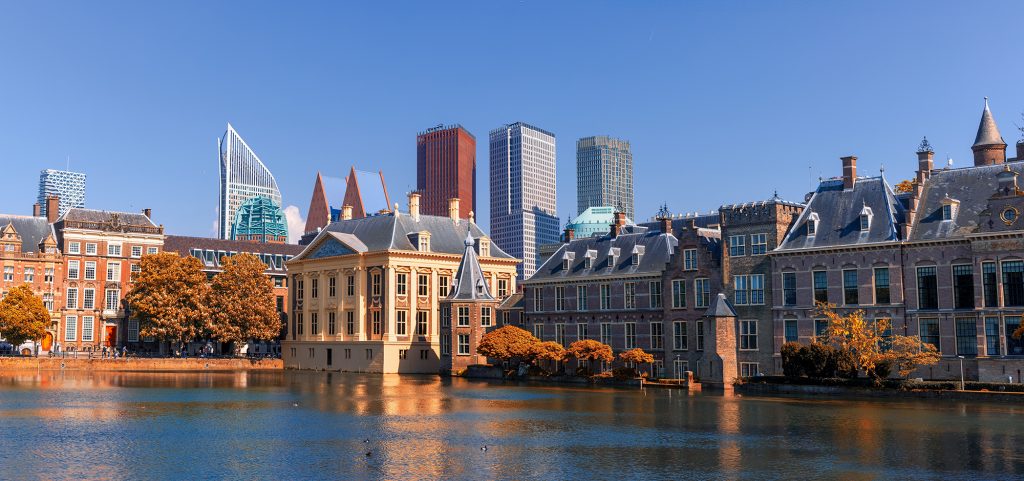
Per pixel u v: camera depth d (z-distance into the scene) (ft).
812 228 296.51
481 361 395.55
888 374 267.18
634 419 206.08
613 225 374.43
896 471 142.20
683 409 226.17
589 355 328.70
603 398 260.62
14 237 479.00
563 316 372.79
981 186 274.77
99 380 339.98
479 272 407.44
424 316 436.76
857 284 284.00
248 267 468.75
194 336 458.91
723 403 241.14
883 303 278.26
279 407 234.99
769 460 151.94
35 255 482.28
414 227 448.24
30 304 430.61
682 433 182.70
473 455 157.69
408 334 428.97
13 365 406.00
